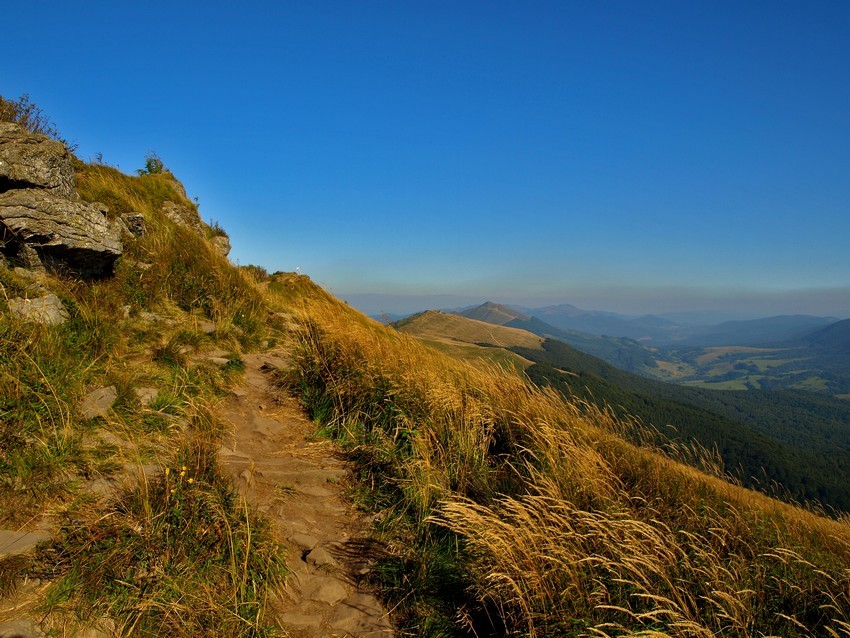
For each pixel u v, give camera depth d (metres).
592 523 3.27
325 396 6.07
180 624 2.35
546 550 3.05
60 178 6.20
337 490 4.31
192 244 10.04
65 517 2.75
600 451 5.18
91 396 4.05
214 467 3.58
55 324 4.72
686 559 3.20
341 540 3.60
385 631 2.78
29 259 5.46
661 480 4.87
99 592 2.34
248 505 3.41
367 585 3.18
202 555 2.78
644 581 2.92
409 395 5.79
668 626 2.65
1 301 4.43
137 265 7.88
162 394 4.68
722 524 4.17
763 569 3.52
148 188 12.26
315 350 6.90
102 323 5.31
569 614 2.76
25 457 3.09
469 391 6.45
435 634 2.77
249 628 2.49
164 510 2.92
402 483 4.30
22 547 2.40
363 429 5.49
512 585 2.79
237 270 10.99
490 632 2.86
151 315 6.79
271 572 2.91
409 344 7.86
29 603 2.16
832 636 2.99
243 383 6.21
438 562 3.44
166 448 3.83
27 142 5.75
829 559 4.17
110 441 3.65
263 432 5.10
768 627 2.94
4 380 3.47
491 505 3.88
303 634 2.64
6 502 2.77
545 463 4.60
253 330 8.16
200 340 6.73
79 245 5.94
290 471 4.39
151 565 2.58
